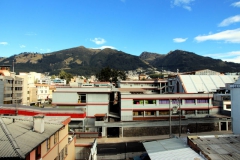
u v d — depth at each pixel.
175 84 80.62
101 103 52.31
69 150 27.80
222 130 52.84
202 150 22.69
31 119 22.08
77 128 49.19
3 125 17.05
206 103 57.47
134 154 35.62
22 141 15.27
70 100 51.84
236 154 21.80
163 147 26.22
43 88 118.19
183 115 55.88
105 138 46.94
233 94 38.22
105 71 122.00
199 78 75.56
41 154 17.92
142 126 48.59
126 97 52.88
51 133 19.47
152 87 99.06
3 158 12.86
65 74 171.25
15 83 87.50
